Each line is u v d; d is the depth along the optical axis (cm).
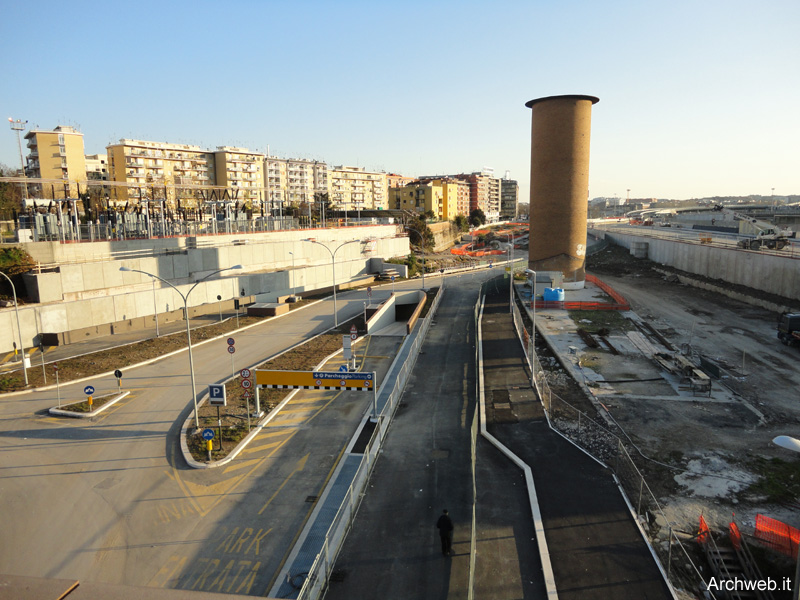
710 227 10862
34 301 4097
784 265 4978
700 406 2714
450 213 17988
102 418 2684
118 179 12700
